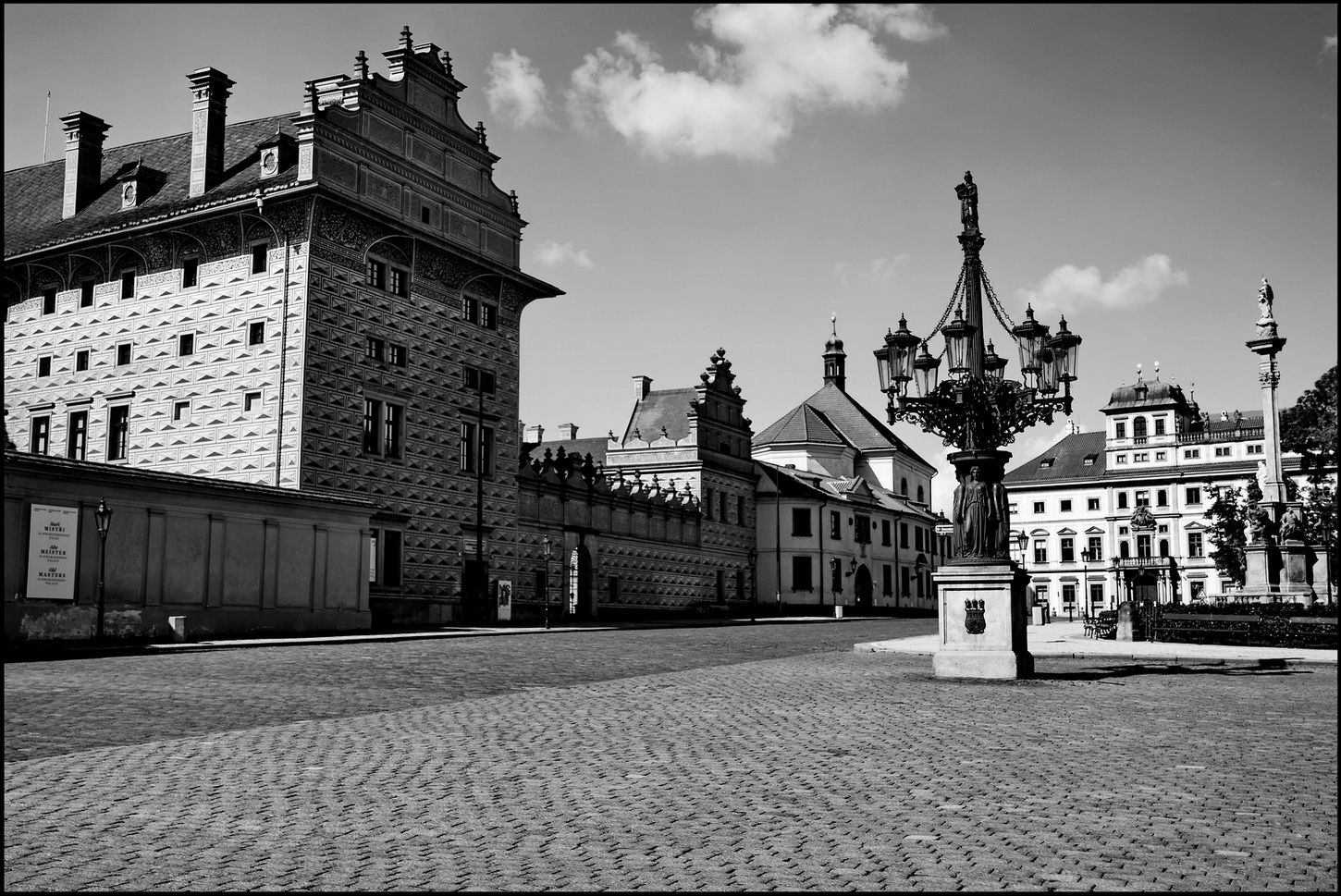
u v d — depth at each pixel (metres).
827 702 17.39
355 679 20.98
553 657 27.89
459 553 52.88
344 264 47.31
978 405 21.39
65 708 15.93
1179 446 118.75
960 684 20.36
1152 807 9.50
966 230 21.81
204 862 7.70
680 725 14.59
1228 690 19.44
